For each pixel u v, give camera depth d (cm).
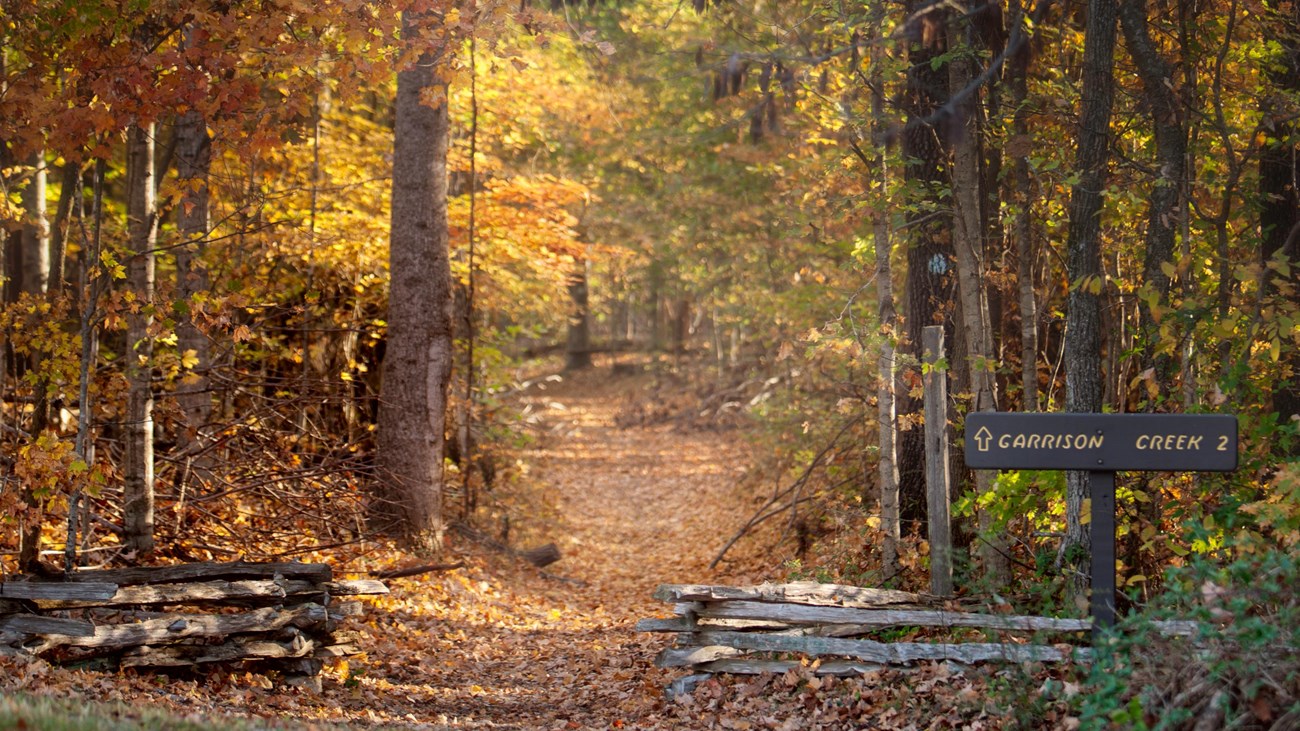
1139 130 1071
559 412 3956
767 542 1723
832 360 1686
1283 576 582
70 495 866
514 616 1341
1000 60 917
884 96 1140
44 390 934
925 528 1238
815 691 790
